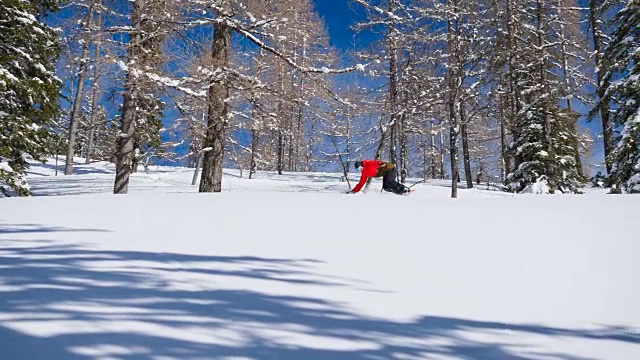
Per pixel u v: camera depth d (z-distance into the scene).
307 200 6.06
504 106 18.88
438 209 5.31
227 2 10.12
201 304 1.85
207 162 10.33
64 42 10.73
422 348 1.56
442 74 16.16
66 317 1.61
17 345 1.37
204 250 2.86
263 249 2.96
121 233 3.35
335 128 12.95
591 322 1.87
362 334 1.65
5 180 10.70
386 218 4.50
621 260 2.84
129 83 9.62
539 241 3.43
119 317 1.64
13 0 10.48
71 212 4.54
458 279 2.44
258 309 1.83
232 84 10.36
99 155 32.03
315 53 11.34
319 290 2.15
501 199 6.81
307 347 1.50
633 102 13.45
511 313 1.96
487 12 17.80
